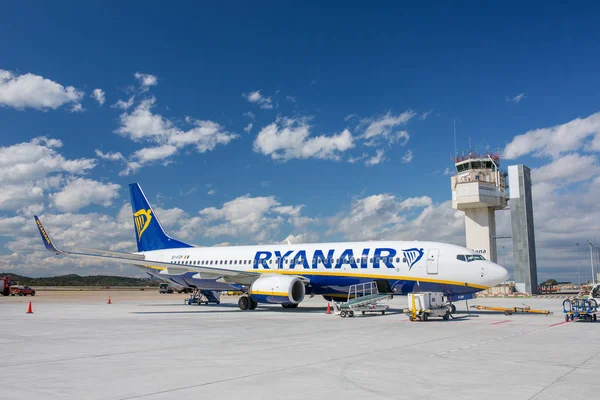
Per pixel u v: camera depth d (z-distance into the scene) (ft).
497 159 220.02
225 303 156.15
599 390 30.17
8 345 53.01
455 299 96.02
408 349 48.26
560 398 28.14
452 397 28.50
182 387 31.27
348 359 42.19
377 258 101.86
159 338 59.00
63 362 41.45
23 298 210.59
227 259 124.26
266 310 115.34
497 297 196.13
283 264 114.21
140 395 29.17
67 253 103.71
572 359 42.01
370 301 96.07
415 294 82.74
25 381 33.45
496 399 27.96
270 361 41.27
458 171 225.35
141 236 145.07
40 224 100.37
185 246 137.59
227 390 30.37
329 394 29.25
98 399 28.25
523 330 66.69
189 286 133.49
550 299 176.86
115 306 137.39
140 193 145.79
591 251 179.01
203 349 49.08
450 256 94.63
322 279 108.47
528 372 36.06
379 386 31.37
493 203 213.25
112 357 44.11
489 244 214.48
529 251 212.02
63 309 122.31
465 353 45.57
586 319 82.48
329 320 84.99
